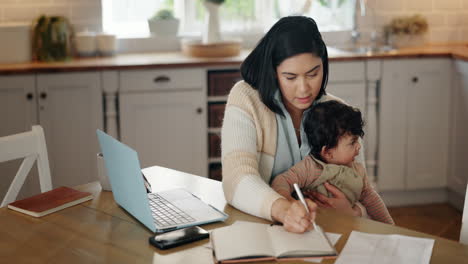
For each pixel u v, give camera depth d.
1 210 1.72
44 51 3.50
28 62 3.49
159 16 3.94
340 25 4.28
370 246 1.44
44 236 1.54
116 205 1.75
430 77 3.71
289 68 1.70
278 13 4.17
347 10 4.27
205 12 3.78
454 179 3.78
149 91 3.46
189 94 3.51
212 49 3.62
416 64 3.68
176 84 3.48
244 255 1.39
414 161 3.82
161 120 3.51
